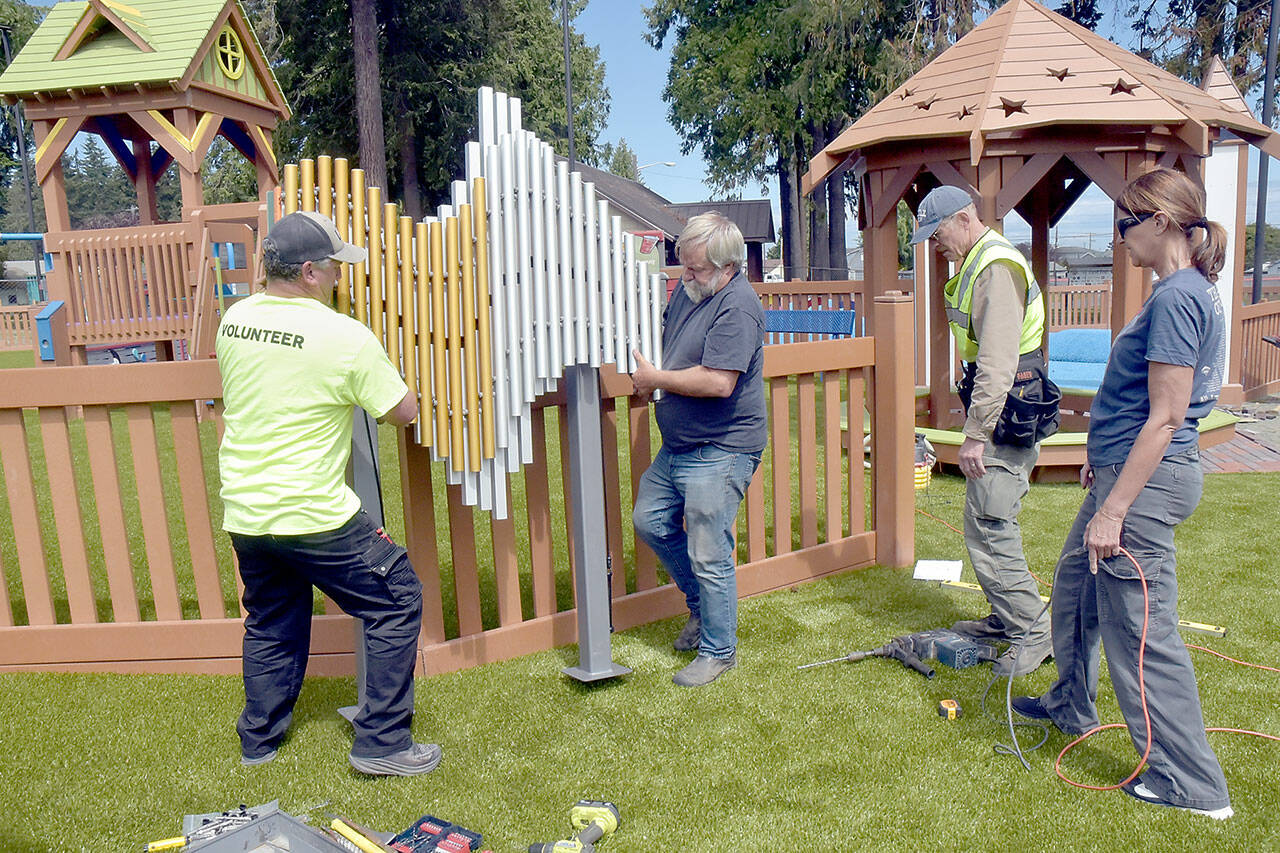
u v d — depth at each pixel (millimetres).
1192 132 6445
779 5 27859
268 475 2674
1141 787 2715
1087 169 6707
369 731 2861
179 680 3615
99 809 2727
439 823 2600
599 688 3521
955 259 3543
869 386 4961
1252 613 4094
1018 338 3357
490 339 3102
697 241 3211
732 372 3262
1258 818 2596
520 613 3904
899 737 3102
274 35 27766
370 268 2928
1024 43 7133
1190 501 2547
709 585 3506
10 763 2982
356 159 29516
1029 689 3428
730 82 30406
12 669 3707
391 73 28016
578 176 3232
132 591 3701
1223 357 2557
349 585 2785
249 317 2674
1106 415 2664
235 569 4809
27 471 3609
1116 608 2633
